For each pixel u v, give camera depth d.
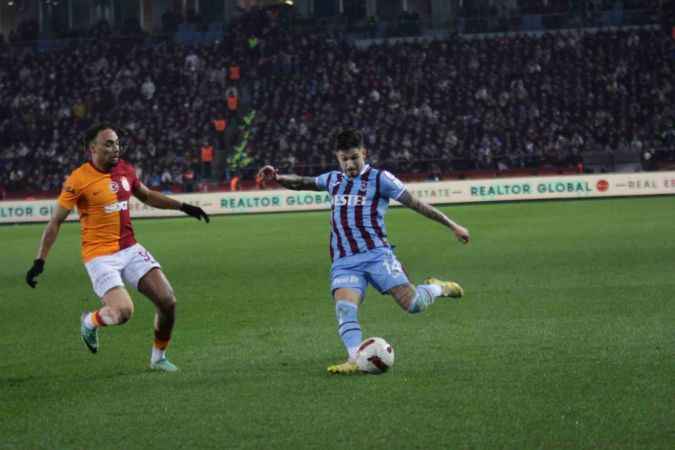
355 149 20.98
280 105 111.50
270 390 19.69
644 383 19.11
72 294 38.75
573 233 56.50
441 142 103.81
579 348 23.16
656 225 59.41
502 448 15.14
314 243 57.78
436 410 17.53
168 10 130.00
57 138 110.94
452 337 25.45
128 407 18.72
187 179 103.56
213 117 111.94
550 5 117.88
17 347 26.67
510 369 20.95
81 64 118.25
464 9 121.62
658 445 15.02
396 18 123.56
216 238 64.50
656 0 115.00
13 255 58.00
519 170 101.06
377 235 21.23
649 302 30.31
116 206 21.75
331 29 121.44
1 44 122.75
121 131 22.52
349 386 19.75
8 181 107.25
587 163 100.88
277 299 34.59
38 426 17.50
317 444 15.69
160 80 116.00
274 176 21.77
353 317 20.89
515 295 33.12
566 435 15.68
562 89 107.19
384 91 110.38
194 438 16.31
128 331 28.55
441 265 43.41
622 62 108.75
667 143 99.75
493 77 109.38
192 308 33.12
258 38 118.62
